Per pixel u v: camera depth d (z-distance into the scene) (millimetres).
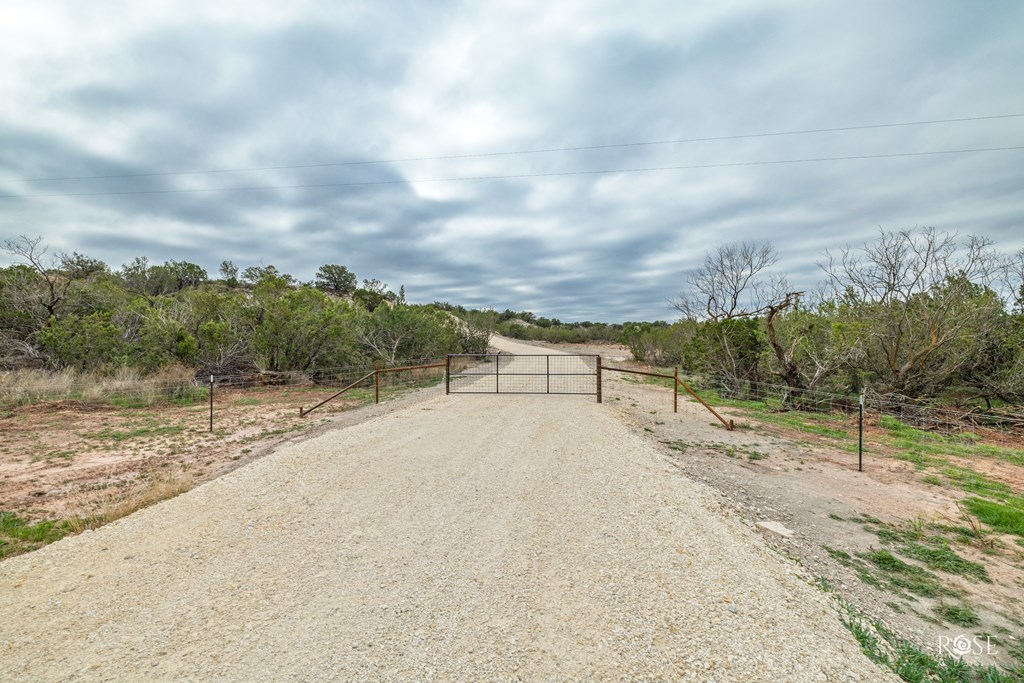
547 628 3191
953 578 4035
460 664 2838
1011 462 7879
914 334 13039
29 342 15938
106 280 21453
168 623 3246
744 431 9898
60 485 6203
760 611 3387
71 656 2914
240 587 3703
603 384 17828
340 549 4324
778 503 5723
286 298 18062
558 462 7031
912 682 2742
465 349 28906
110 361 15281
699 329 17344
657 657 2893
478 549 4320
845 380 13992
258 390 15969
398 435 8820
